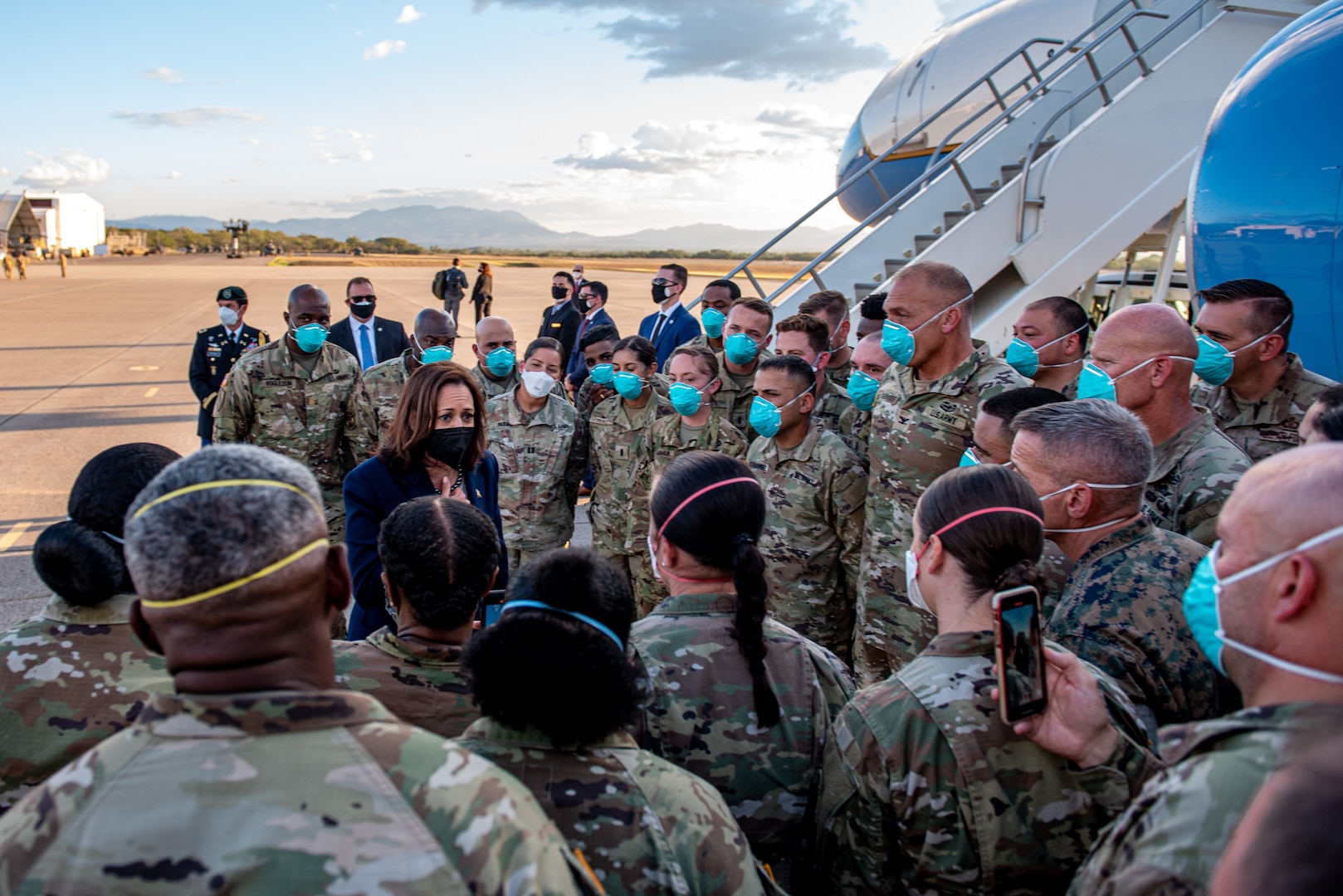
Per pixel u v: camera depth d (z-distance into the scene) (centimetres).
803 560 354
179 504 101
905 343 324
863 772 155
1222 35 714
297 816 91
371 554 292
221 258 10738
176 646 102
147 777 94
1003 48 1002
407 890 89
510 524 442
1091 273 715
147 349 1662
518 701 132
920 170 1137
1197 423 269
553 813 130
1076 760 144
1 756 158
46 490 740
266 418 485
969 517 157
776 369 341
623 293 3812
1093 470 194
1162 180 710
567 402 461
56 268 6147
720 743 172
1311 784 81
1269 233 402
